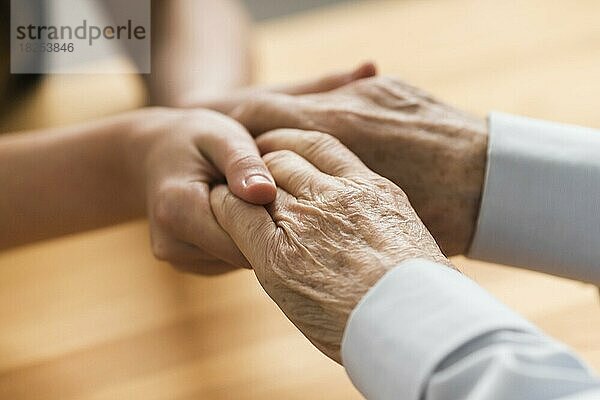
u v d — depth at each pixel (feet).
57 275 3.20
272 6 5.56
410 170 2.81
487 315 2.05
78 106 3.63
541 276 3.15
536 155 2.72
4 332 3.06
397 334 2.08
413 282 2.13
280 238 2.41
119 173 2.97
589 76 3.72
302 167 2.57
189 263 2.82
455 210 2.80
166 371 2.95
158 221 2.76
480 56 3.81
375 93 2.89
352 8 4.06
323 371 2.93
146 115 2.96
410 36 3.91
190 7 3.70
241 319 3.07
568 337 2.98
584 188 2.70
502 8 4.01
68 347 3.01
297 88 3.14
